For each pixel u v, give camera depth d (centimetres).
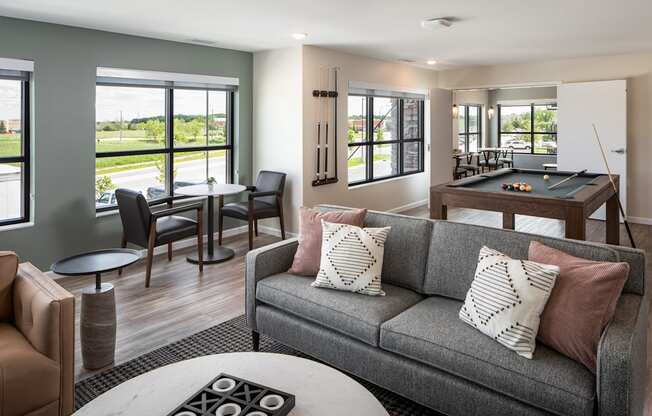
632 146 636
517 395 177
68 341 197
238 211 495
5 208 392
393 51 576
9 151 388
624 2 359
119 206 402
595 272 181
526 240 226
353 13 383
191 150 525
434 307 232
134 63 455
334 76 569
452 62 684
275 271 279
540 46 551
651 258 474
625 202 641
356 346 226
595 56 639
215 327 313
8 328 216
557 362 177
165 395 154
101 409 146
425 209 747
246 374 167
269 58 554
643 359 194
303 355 273
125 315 332
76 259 273
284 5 356
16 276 229
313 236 276
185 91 514
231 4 351
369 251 253
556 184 472
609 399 158
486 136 1240
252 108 579
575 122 659
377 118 693
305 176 542
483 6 367
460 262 242
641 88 621
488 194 415
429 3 355
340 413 144
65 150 411
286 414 141
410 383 208
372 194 659
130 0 337
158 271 432
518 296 189
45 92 395
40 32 389
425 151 793
